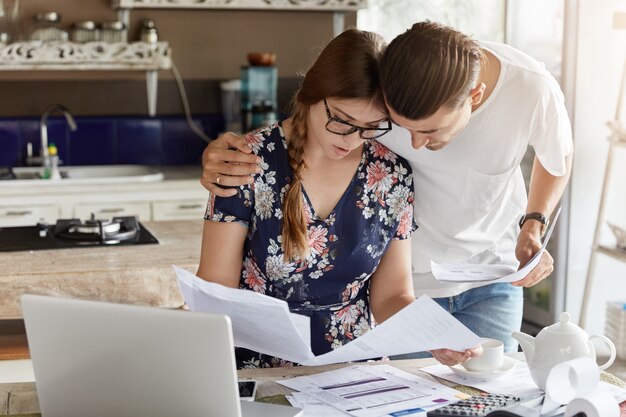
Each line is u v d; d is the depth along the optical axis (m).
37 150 5.30
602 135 4.71
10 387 1.81
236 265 2.11
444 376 1.91
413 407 1.71
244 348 2.14
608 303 4.61
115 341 1.51
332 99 1.87
